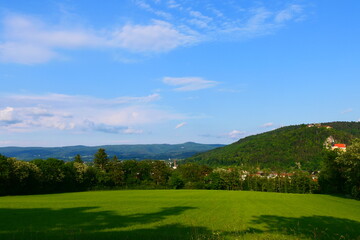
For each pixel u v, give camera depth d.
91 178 120.19
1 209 46.12
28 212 42.25
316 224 33.12
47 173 97.19
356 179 68.62
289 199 73.69
